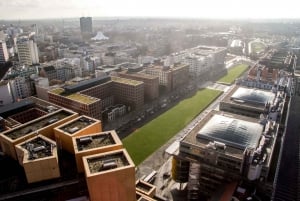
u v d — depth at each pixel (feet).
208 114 599.16
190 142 484.33
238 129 509.35
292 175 530.27
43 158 274.16
